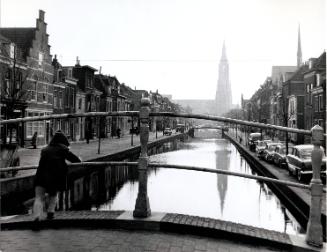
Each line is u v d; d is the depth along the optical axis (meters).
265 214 11.56
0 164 12.12
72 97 39.09
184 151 41.12
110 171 21.80
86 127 44.25
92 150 27.77
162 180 18.52
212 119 4.18
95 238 3.81
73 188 15.95
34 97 29.50
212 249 3.54
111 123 56.00
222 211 11.91
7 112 19.77
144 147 4.30
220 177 20.02
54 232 4.03
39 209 4.27
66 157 4.57
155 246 3.58
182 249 3.51
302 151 16.25
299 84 49.53
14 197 11.80
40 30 30.48
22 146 27.30
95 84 53.22
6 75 22.28
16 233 4.00
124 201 13.17
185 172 21.89
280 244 3.67
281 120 52.91
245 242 3.79
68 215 4.38
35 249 3.47
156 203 12.84
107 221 4.19
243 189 16.38
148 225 4.11
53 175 4.36
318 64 37.31
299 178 15.45
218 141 69.81
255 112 79.12
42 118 4.40
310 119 38.97
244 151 36.22
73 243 3.65
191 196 14.26
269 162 23.70
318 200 3.69
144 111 4.26
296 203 11.52
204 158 32.97
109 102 54.53
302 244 3.64
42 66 30.80
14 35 29.52
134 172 21.34
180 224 4.03
